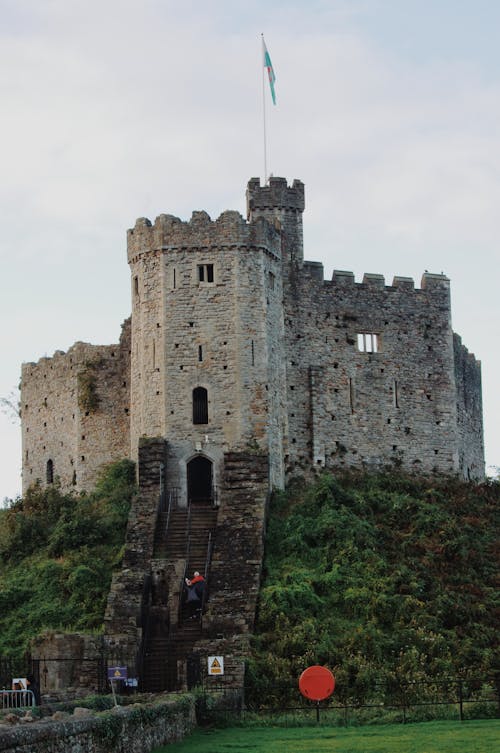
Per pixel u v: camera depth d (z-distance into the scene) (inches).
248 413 3041.3
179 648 2448.3
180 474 3009.4
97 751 1238.9
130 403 3267.7
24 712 1411.2
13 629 2625.5
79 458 3412.9
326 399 3294.8
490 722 1785.2
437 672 2327.8
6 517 3245.6
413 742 1521.9
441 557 2839.6
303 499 3009.4
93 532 2938.0
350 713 1969.7
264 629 2463.1
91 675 2305.6
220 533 2748.5
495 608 2669.8
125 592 2566.4
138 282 3164.4
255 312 3093.0
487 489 3334.2
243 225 3112.7
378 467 3334.2
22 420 3686.0
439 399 3454.7
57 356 3550.7
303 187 3435.0
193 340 3078.2
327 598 2588.6
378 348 3403.1
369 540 2812.5
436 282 3508.9
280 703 2144.4
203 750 1480.1
